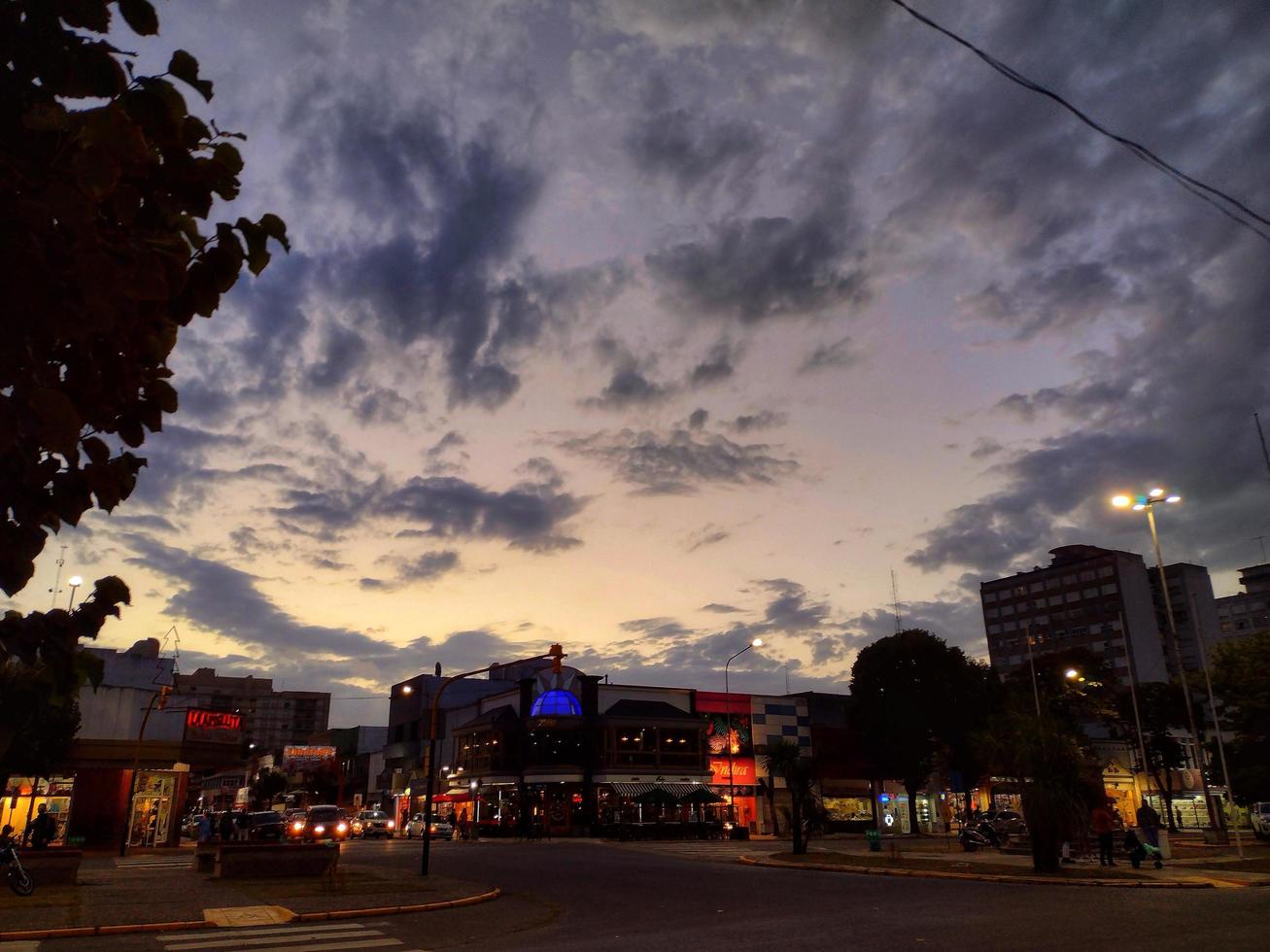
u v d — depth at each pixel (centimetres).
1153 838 2861
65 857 2227
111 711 4269
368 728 9975
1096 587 10681
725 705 6356
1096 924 1465
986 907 1734
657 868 2962
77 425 188
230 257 240
